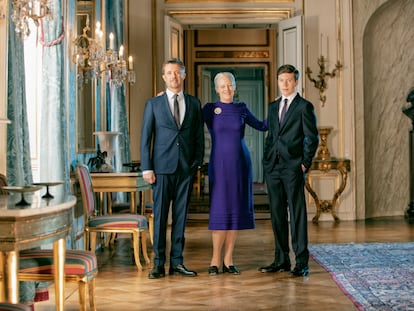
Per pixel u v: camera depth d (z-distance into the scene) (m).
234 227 4.91
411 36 9.54
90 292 3.63
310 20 9.11
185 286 4.55
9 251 2.63
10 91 3.80
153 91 8.88
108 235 6.64
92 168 6.15
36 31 5.04
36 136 5.10
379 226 8.29
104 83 7.07
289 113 4.80
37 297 4.20
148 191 8.74
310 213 9.02
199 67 13.19
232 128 4.93
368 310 3.77
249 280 4.75
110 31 7.66
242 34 13.16
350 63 9.05
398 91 9.53
